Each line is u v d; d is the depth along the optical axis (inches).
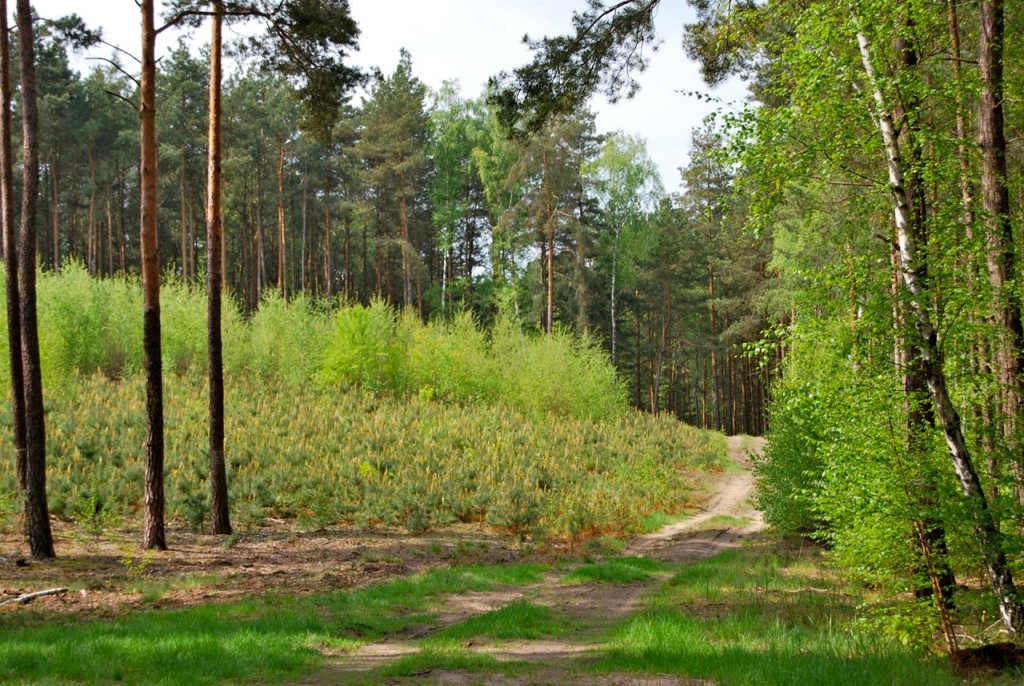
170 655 305.1
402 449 1055.0
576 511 847.1
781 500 696.4
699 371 2952.8
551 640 394.0
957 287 350.3
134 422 1003.9
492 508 837.8
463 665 321.1
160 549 613.0
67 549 590.9
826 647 330.3
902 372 354.9
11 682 253.9
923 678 274.1
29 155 559.5
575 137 1720.0
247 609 429.4
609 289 2237.9
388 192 2192.4
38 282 1350.9
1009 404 386.9
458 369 1549.0
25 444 641.0
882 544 345.1
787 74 400.2
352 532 766.5
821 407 374.3
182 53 2016.5
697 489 1228.5
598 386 1599.4
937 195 412.5
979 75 409.1
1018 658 308.8
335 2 642.2
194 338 1409.9
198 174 2005.4
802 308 384.8
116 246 2469.2
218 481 700.7
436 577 567.2
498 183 2032.5
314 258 2623.0
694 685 280.1
